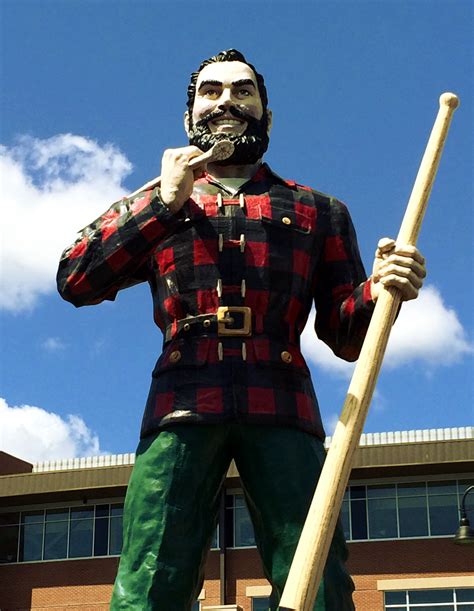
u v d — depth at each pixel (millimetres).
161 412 4703
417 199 4402
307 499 4602
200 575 4645
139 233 4676
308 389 4848
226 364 4719
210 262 4848
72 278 4805
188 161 4695
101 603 29703
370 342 4168
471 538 21594
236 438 4688
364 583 27766
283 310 4871
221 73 5230
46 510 31000
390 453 27812
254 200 4996
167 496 4582
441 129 4395
